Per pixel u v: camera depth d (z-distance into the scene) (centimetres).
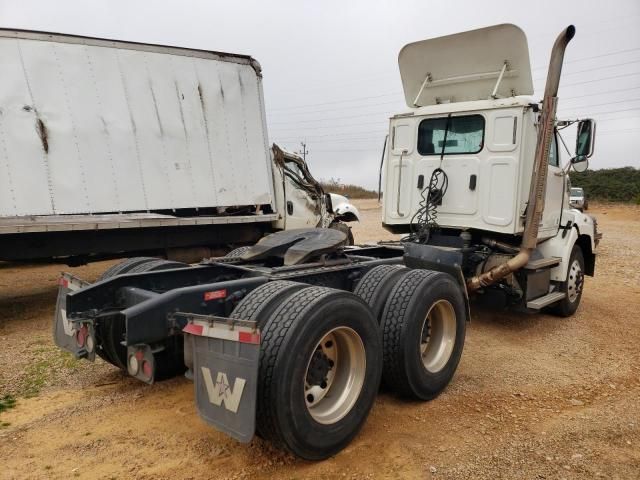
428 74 704
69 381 469
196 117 858
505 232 607
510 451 356
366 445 360
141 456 341
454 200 650
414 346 413
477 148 633
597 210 3541
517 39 622
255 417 291
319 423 326
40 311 748
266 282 396
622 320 714
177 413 405
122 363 429
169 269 479
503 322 699
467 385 478
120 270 495
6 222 671
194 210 880
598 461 346
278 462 336
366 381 358
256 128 941
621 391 469
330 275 449
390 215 721
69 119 726
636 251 1412
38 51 702
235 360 295
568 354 570
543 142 580
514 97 615
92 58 749
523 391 465
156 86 813
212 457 341
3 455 341
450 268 532
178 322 347
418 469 331
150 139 805
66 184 723
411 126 693
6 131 674
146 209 803
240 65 917
